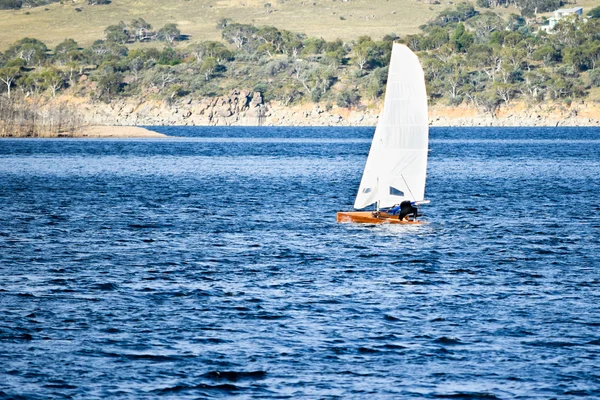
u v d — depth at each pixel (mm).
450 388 95062
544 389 94812
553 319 119688
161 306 126500
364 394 93375
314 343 108812
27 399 91500
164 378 97375
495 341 109938
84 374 98438
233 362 102062
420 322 118000
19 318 119500
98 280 144250
